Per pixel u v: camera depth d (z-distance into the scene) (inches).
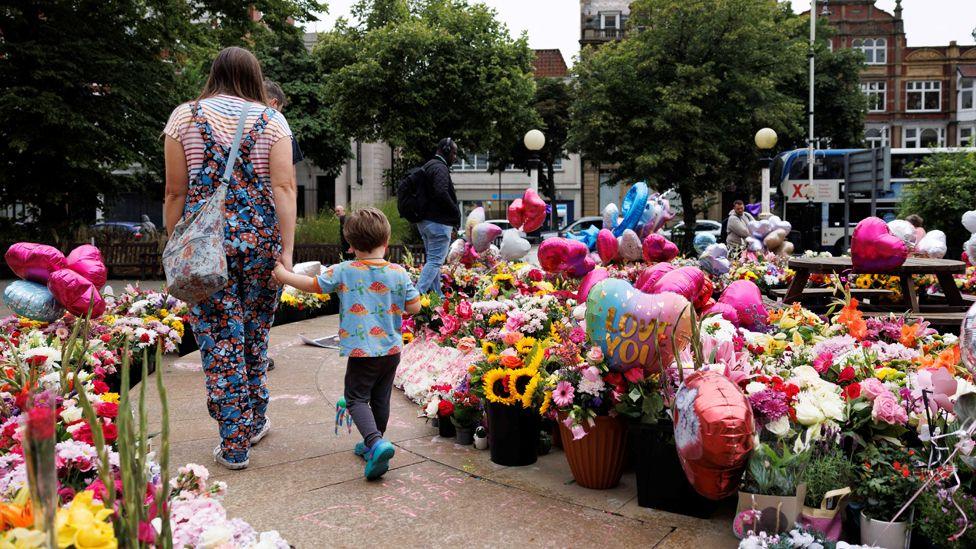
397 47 1063.6
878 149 486.0
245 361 151.6
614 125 1123.3
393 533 113.8
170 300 263.3
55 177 740.0
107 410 100.0
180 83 815.1
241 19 773.9
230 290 139.2
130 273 787.4
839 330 170.9
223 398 140.6
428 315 235.0
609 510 123.2
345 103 1092.5
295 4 785.6
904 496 100.6
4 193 734.5
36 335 161.0
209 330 139.5
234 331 140.6
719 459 97.8
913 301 251.9
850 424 116.6
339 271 142.3
